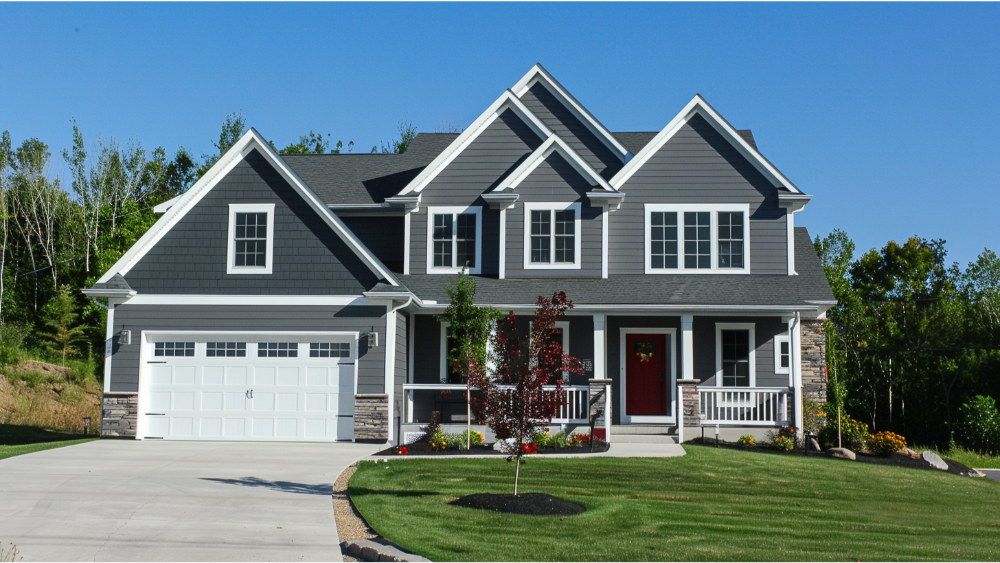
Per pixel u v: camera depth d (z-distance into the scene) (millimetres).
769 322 22547
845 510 12781
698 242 23047
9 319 47719
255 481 13641
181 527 10211
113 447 18078
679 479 14781
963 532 11445
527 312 21422
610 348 22688
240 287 20344
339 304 20156
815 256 24609
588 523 10734
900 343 34750
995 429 28812
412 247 23375
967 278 45500
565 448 18156
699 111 23422
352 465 15750
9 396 32125
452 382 22484
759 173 23109
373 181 25797
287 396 20047
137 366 20188
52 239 53125
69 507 11211
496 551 9047
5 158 57250
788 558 9086
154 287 20422
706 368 22500
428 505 11719
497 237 23266
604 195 22484
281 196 20547
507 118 23750
